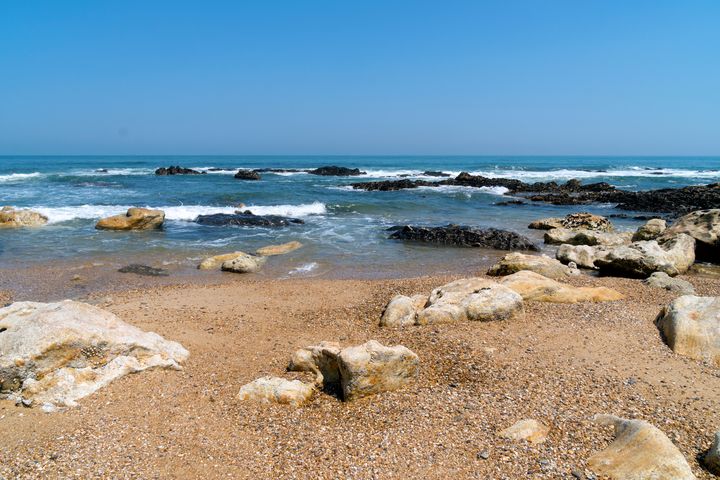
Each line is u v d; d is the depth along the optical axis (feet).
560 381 23.73
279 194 116.26
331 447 18.75
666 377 24.26
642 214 104.94
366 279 49.62
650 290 41.88
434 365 25.85
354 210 99.76
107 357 23.65
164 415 21.11
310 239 69.31
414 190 142.61
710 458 17.28
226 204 100.58
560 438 19.01
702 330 27.73
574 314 33.83
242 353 28.58
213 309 37.42
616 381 23.79
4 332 23.18
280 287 44.86
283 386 22.77
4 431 19.43
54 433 19.40
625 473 16.60
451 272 52.90
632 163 442.50
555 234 70.54
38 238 64.28
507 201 121.80
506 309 32.40
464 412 20.94
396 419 20.52
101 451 18.34
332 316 36.11
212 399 22.66
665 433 19.49
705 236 57.47
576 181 150.41
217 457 18.25
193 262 54.80
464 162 433.07
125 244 62.34
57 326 23.09
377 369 22.58
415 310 34.09
